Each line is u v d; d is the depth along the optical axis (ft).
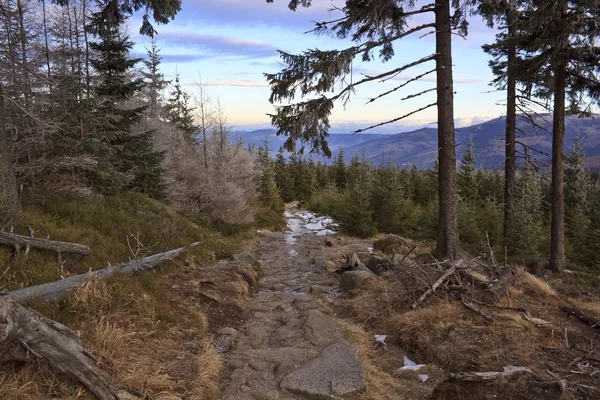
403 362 18.95
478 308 22.39
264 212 90.89
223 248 44.09
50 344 11.69
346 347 19.70
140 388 13.14
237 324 24.89
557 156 43.16
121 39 46.26
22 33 31.27
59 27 39.17
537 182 91.76
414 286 25.96
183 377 15.39
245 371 17.26
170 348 18.07
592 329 19.65
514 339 17.89
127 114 48.06
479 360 16.62
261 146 175.11
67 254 23.17
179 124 95.96
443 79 30.50
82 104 39.27
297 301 30.01
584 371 14.90
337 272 39.55
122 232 32.68
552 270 43.34
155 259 28.96
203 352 18.16
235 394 15.25
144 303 20.47
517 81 45.96
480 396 13.94
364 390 15.70
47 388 11.35
